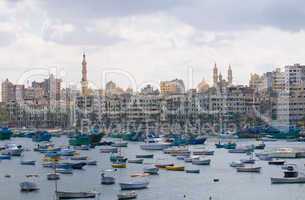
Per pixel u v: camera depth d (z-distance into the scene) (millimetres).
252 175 194875
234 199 148125
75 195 149125
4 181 184750
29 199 150125
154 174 199125
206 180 183000
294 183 173625
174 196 152500
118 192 158250
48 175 187250
